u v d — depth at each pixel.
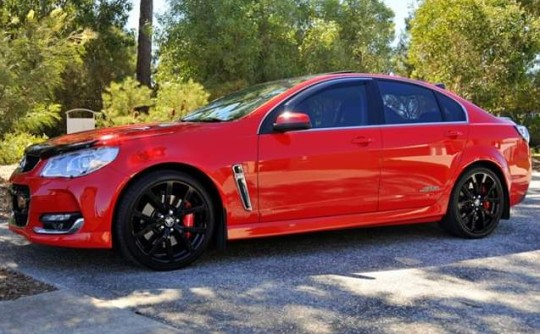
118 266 4.47
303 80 5.14
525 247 5.25
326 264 4.61
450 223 5.49
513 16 14.94
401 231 5.87
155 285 4.02
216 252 4.96
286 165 4.64
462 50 14.98
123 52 24.20
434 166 5.30
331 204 4.84
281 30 15.66
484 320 3.45
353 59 19.53
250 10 15.02
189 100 11.83
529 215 6.86
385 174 5.05
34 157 4.47
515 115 18.91
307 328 3.29
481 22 14.87
